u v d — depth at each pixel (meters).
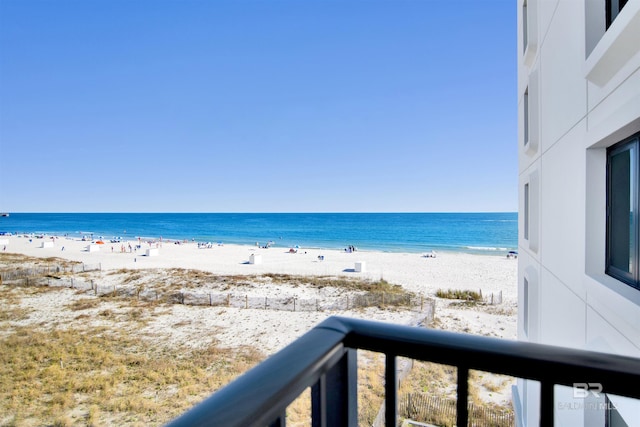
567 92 3.95
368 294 18.62
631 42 2.39
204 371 10.03
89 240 63.94
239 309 16.94
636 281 2.71
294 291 20.59
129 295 19.47
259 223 119.81
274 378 0.67
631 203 2.81
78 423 7.45
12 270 25.92
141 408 8.02
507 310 16.59
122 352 11.49
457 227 90.88
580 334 3.54
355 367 0.91
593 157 3.29
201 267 30.89
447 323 14.52
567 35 3.96
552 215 4.61
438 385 8.64
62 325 14.44
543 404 0.71
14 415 7.74
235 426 0.55
